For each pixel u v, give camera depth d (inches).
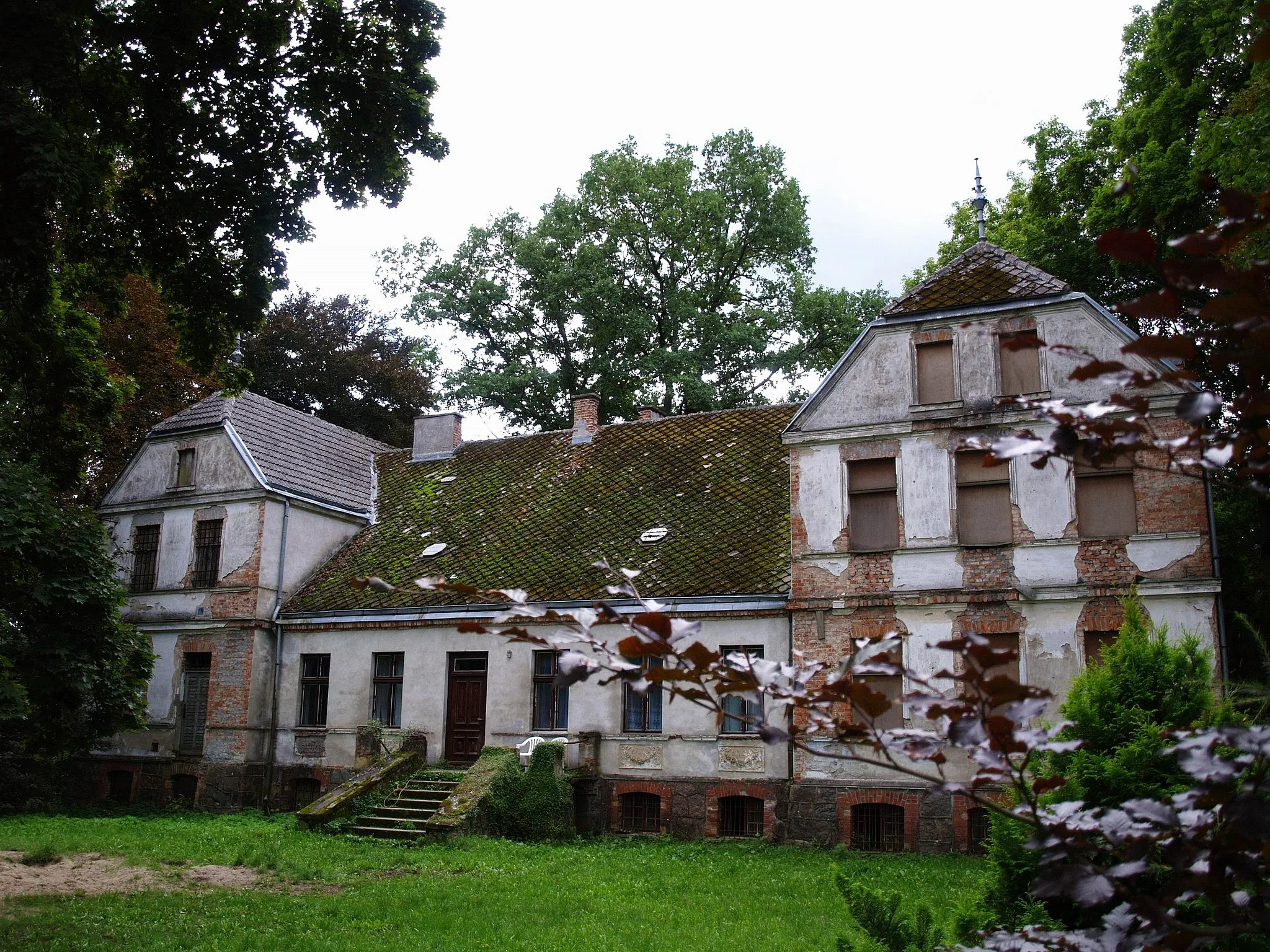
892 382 836.0
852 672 127.8
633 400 1576.0
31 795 1017.5
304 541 1107.3
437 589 146.8
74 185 531.5
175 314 684.1
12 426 733.3
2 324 669.9
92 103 610.5
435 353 1619.1
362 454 1294.3
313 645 1042.1
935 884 616.1
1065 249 1101.7
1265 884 119.9
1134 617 322.0
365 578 151.9
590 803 883.4
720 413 1157.7
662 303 1595.7
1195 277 111.8
